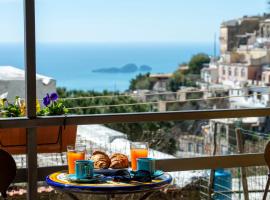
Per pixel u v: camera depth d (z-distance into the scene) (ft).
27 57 11.47
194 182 14.58
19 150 12.34
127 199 13.41
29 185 11.69
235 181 15.56
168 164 12.60
